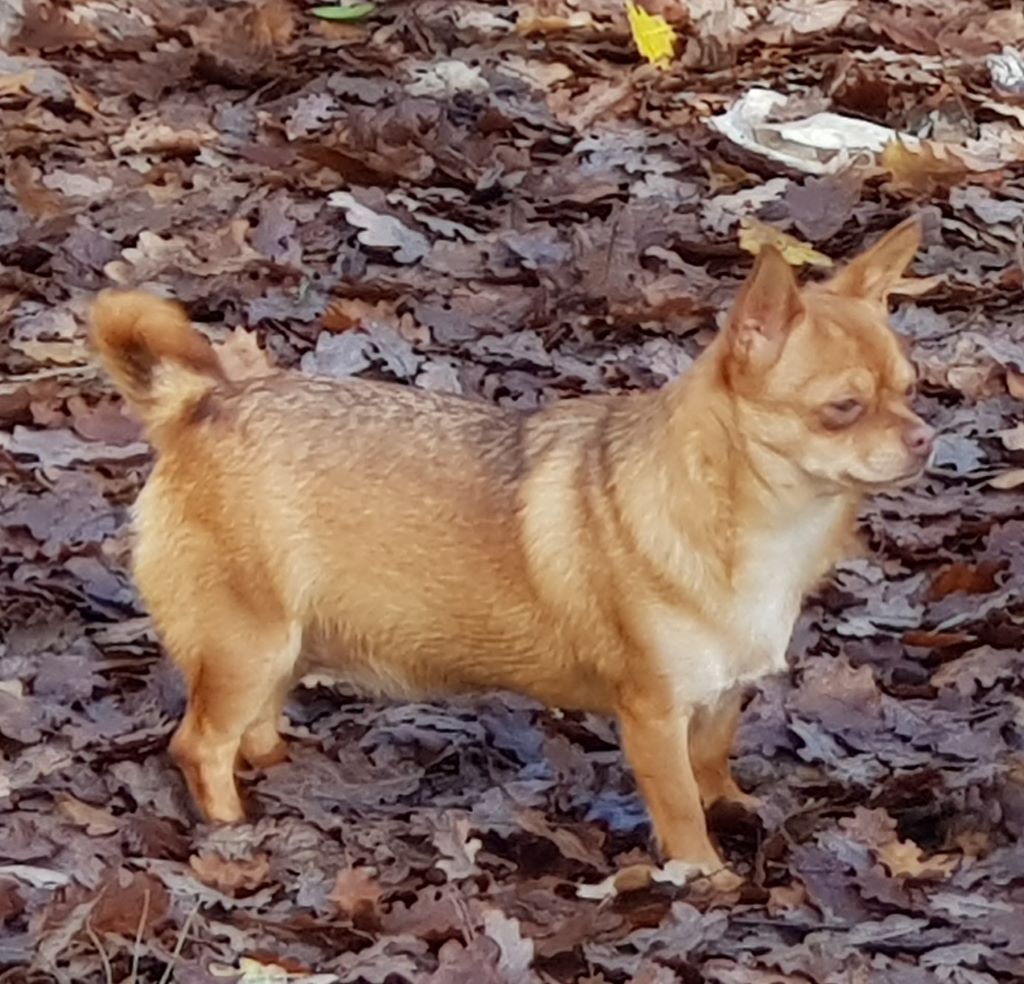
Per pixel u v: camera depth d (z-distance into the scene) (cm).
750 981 171
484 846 185
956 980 172
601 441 181
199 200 261
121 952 172
